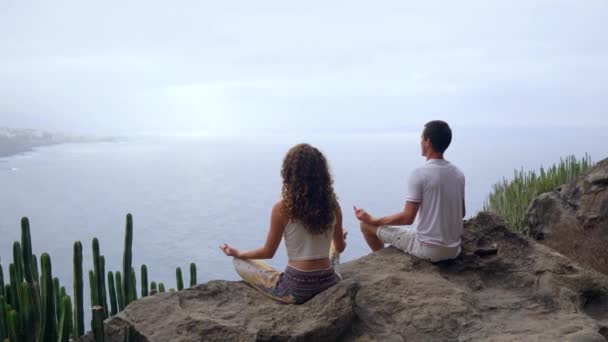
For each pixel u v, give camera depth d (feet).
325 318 9.27
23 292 10.27
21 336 10.25
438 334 9.48
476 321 9.79
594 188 20.42
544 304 10.75
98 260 11.35
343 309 9.43
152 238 592.19
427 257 11.87
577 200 20.90
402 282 10.92
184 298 10.23
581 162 26.30
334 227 10.48
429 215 11.72
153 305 9.87
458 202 11.71
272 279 10.44
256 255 10.36
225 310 9.82
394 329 9.64
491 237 12.89
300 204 9.73
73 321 11.07
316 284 10.02
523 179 26.84
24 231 11.02
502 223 13.05
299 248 10.02
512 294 11.25
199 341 8.93
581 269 11.66
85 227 626.23
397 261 12.18
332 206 10.02
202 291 10.46
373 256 12.64
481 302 10.77
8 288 11.05
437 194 11.55
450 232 11.75
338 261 11.11
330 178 10.10
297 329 9.08
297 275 10.00
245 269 10.78
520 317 10.19
